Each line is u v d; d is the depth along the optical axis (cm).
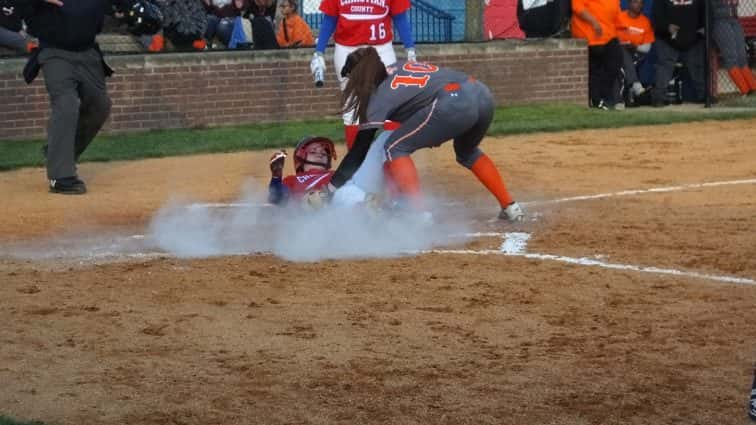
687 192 2134
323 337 1264
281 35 3559
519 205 2030
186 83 3134
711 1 3656
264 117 3253
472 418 1037
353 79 1658
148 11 2488
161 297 1432
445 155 2642
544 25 3700
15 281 1520
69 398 1091
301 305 1388
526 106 3581
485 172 1859
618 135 2961
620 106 3625
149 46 3525
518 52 3569
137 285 1492
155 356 1209
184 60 3125
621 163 2498
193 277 1529
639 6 3694
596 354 1204
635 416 1042
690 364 1170
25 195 2194
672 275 1516
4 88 2905
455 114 1664
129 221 1934
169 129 3122
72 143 2205
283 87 3262
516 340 1252
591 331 1281
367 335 1270
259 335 1273
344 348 1227
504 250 1670
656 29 3638
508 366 1170
